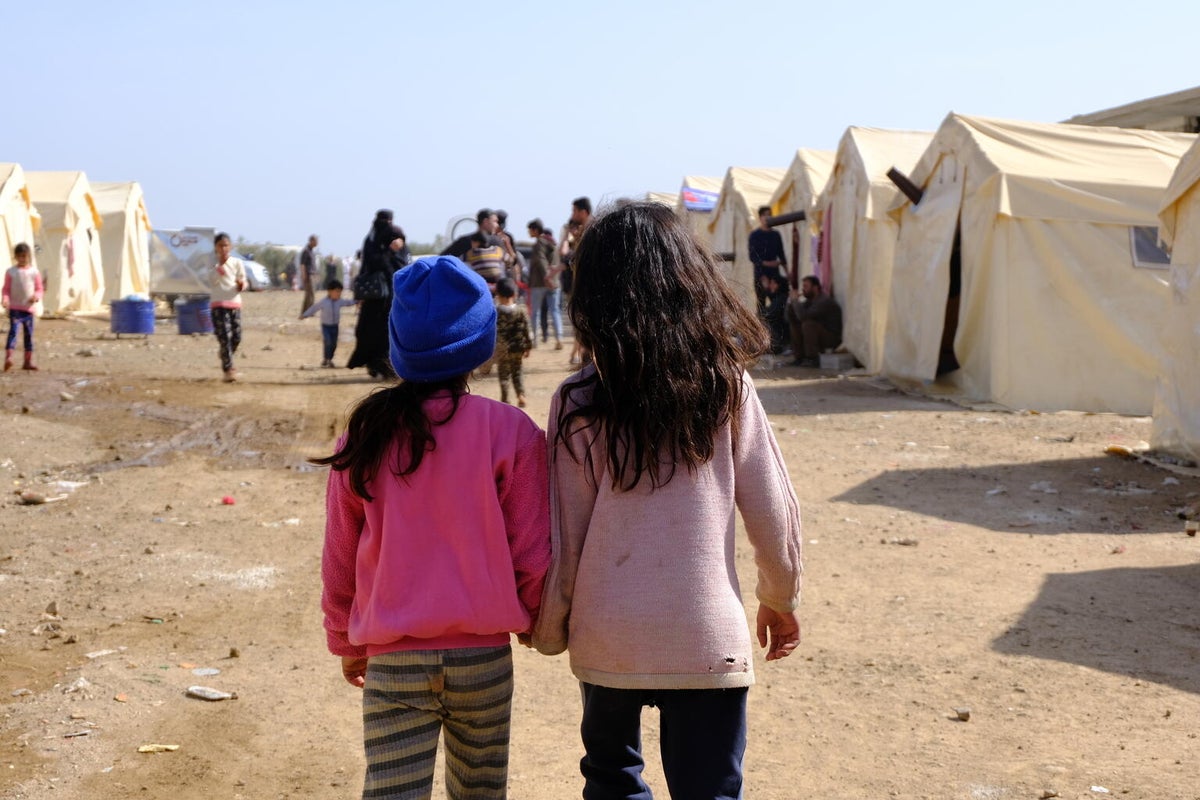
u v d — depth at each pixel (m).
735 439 2.69
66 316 26.92
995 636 5.56
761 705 4.81
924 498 8.63
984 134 13.79
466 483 2.67
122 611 6.04
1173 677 4.97
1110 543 7.29
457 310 2.72
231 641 5.62
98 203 31.67
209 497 8.76
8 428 11.42
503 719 2.81
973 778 4.06
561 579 2.68
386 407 2.70
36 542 7.36
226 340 15.71
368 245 16.23
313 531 7.78
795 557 2.78
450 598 2.63
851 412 12.95
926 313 14.66
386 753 2.65
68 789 4.03
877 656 5.34
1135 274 12.80
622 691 2.66
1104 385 12.99
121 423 12.04
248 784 4.11
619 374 2.59
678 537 2.61
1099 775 4.04
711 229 24.80
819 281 18.27
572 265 2.77
